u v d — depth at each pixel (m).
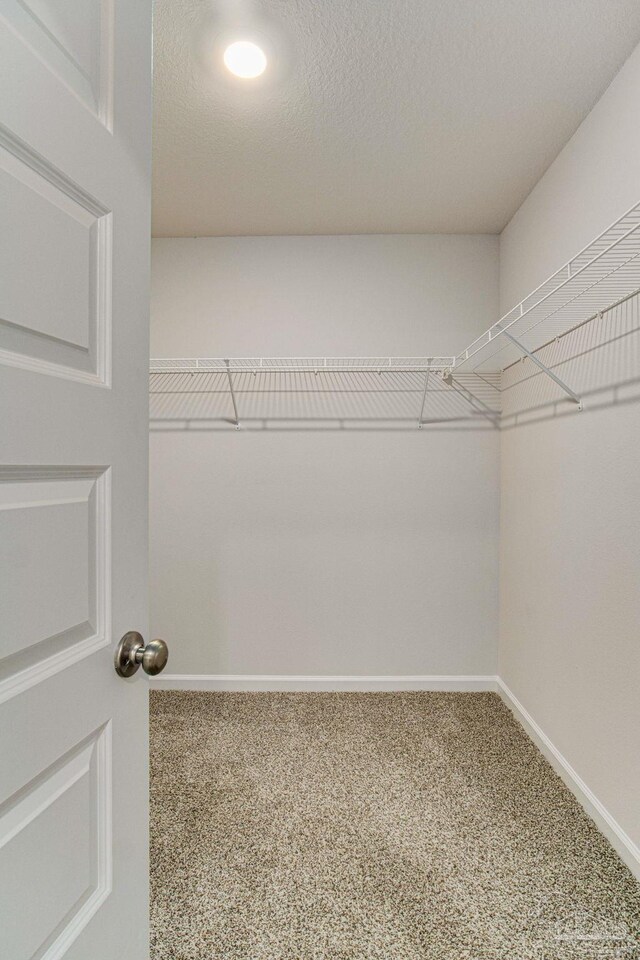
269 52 1.46
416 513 2.71
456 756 2.03
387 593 2.71
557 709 1.96
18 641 0.48
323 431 2.71
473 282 2.68
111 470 0.64
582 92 1.63
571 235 1.85
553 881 1.40
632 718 1.47
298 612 2.73
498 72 1.54
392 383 2.70
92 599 0.61
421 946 1.21
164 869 1.44
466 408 2.69
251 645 2.74
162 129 1.82
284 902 1.33
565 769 1.87
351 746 2.11
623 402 1.53
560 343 1.97
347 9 1.32
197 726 2.29
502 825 1.63
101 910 0.62
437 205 2.38
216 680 2.73
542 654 2.11
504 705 2.52
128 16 0.66
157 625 2.74
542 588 2.12
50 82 0.51
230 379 2.49
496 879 1.41
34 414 0.50
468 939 1.23
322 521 2.72
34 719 0.50
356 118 1.76
